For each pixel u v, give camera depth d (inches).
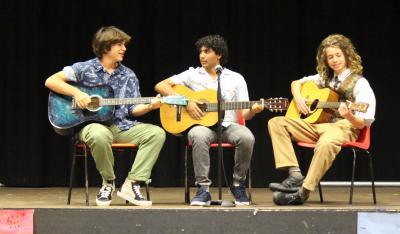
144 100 176.2
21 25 260.8
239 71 257.3
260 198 201.3
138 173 174.4
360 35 257.1
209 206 165.3
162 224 157.9
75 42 260.8
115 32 181.8
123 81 184.7
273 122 177.9
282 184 171.3
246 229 156.2
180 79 189.5
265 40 256.8
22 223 162.2
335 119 181.3
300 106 178.5
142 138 176.1
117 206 165.5
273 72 256.8
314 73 257.9
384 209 154.6
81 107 173.8
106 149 170.9
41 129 261.4
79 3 261.6
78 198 205.2
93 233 159.6
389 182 251.3
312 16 257.9
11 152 261.4
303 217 155.4
